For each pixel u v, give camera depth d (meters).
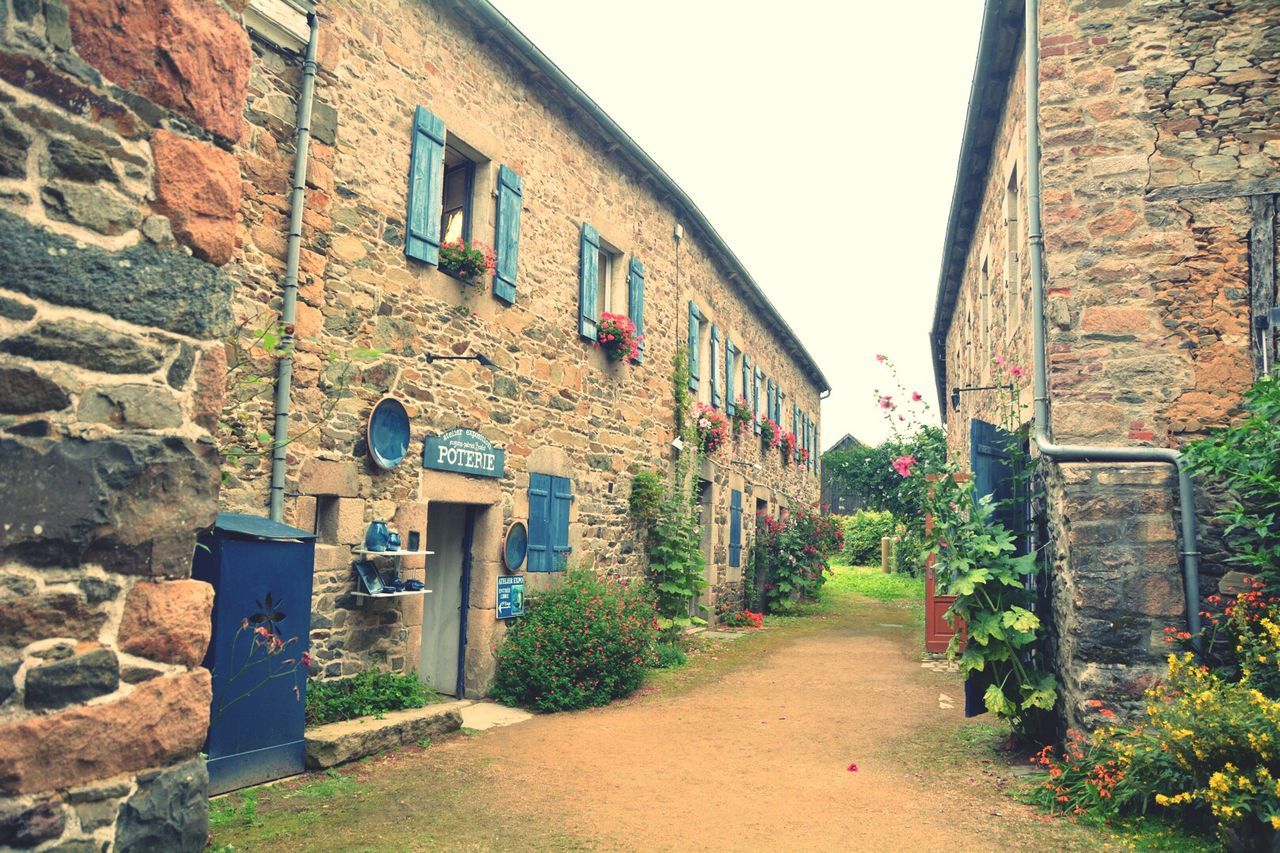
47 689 1.81
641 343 9.87
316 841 3.79
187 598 2.11
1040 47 5.60
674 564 10.02
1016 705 5.33
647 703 7.09
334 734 4.93
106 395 1.96
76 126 1.93
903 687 7.72
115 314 1.99
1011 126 7.07
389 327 6.03
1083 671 4.81
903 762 5.25
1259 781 3.50
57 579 1.85
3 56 1.80
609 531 9.17
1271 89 5.23
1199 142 5.30
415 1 6.41
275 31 5.21
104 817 1.90
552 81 7.88
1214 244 5.21
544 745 5.62
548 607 7.52
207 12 2.24
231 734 4.38
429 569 7.40
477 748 5.50
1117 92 5.43
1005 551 5.51
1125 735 4.45
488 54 7.24
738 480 14.08
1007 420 6.60
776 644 10.79
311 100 5.40
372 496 5.85
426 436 6.32
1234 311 5.14
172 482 2.09
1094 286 5.35
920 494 5.85
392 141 6.13
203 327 2.20
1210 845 3.71
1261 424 4.27
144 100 2.07
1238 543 4.84
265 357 5.07
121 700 1.95
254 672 4.51
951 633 9.82
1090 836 3.95
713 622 12.52
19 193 1.82
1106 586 4.86
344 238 5.68
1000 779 4.87
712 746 5.65
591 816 4.23
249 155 5.06
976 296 9.98
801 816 4.26
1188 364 5.17
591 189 8.96
